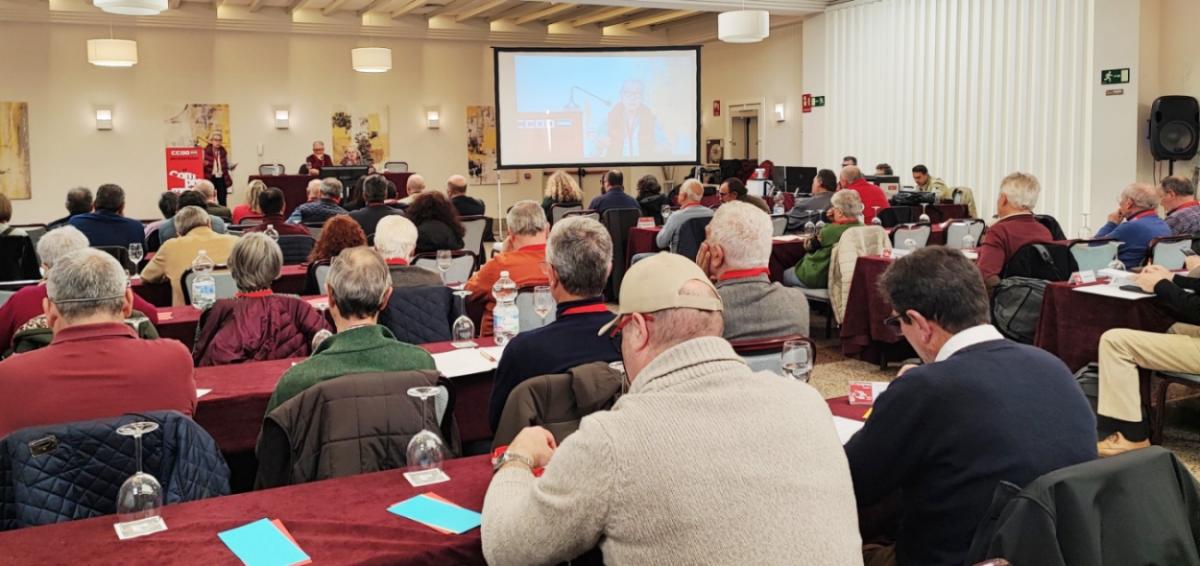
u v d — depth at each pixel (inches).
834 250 244.1
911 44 479.2
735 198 313.3
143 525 70.5
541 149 492.7
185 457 80.0
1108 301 171.5
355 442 85.4
